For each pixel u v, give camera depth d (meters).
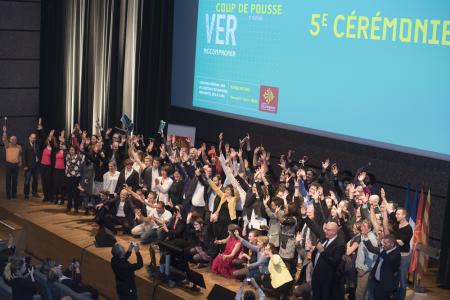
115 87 20.89
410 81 14.57
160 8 19.78
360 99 15.54
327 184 15.00
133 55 20.61
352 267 12.23
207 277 13.63
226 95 18.53
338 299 11.27
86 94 21.69
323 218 13.05
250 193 13.85
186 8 19.53
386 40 14.93
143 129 20.42
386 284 11.05
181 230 14.06
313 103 16.50
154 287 13.39
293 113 16.95
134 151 16.80
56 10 22.25
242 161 15.34
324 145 16.80
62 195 17.73
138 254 12.45
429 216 14.04
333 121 16.12
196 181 14.86
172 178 16.00
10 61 22.70
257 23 17.55
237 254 13.48
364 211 12.23
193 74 19.48
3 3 22.39
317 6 16.23
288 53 16.92
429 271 14.05
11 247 14.09
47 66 22.70
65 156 17.53
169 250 13.36
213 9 18.67
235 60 18.19
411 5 14.43
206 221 14.53
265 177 14.93
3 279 12.73
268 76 17.42
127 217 15.68
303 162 15.60
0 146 22.69
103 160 16.77
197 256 13.95
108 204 15.62
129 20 20.47
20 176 20.61
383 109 15.12
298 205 13.18
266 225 13.73
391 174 15.44
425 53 14.27
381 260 11.12
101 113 21.48
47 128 22.92
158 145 20.17
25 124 23.16
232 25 18.16
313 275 11.33
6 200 18.23
